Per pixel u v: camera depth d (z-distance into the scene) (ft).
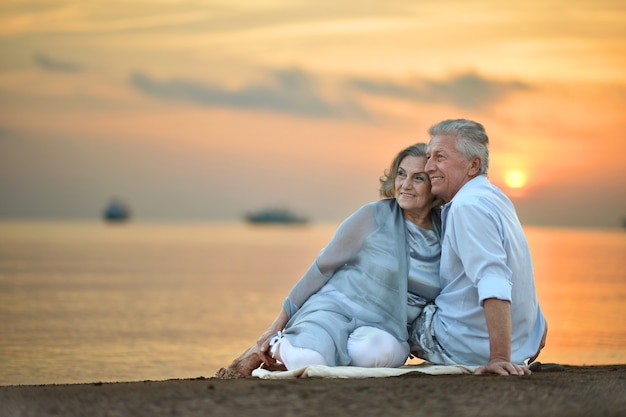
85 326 56.59
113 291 87.30
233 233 429.38
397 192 21.66
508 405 16.28
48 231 418.92
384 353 20.95
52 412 16.15
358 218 21.81
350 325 21.36
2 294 81.92
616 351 45.60
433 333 21.40
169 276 112.78
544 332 21.80
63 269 123.95
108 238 309.63
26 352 43.27
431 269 21.61
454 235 20.71
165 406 16.34
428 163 21.33
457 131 21.18
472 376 19.10
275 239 320.70
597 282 96.22
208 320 62.54
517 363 21.01
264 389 17.53
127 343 48.21
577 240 305.32
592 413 15.94
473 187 20.93
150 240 290.97
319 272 21.98
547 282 95.71
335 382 18.34
